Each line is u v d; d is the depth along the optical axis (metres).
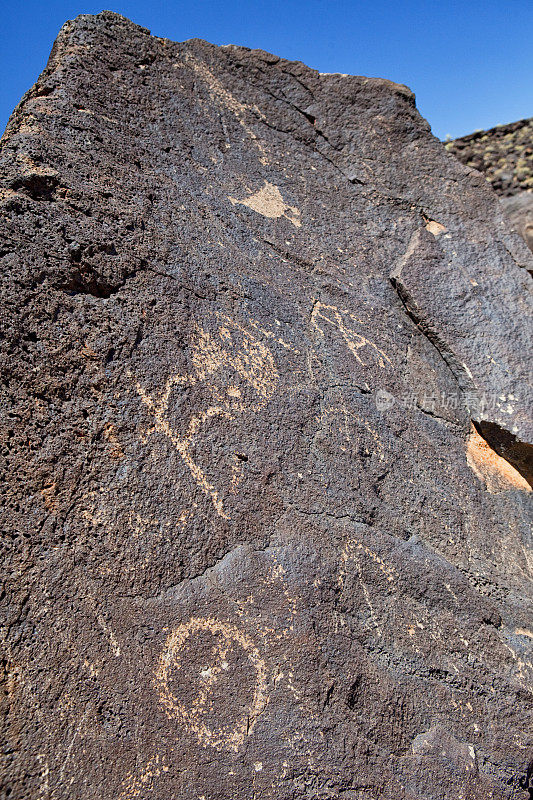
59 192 1.79
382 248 2.58
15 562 1.46
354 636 1.67
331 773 1.46
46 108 1.97
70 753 1.37
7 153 1.77
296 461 1.87
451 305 2.49
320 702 1.53
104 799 1.34
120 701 1.43
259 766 1.43
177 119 2.35
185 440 1.72
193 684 1.48
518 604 1.98
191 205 2.17
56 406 1.59
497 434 2.30
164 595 1.55
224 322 1.99
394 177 2.70
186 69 2.48
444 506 2.07
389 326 2.41
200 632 1.53
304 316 2.21
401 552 1.88
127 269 1.83
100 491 1.57
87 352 1.67
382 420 2.13
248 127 2.56
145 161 2.14
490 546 2.08
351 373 2.17
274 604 1.61
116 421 1.64
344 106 2.72
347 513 1.86
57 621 1.45
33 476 1.52
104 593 1.50
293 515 1.77
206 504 1.67
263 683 1.52
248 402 1.88
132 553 1.55
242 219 2.32
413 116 2.77
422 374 2.38
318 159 2.66
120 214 1.90
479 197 2.76
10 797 1.31
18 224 1.67
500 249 2.70
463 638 1.82
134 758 1.39
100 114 2.10
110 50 2.25
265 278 2.21
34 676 1.40
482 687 1.75
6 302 1.58
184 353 1.83
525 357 2.45
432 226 2.68
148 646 1.49
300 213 2.49
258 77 2.65
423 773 1.56
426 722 1.65
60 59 2.15
